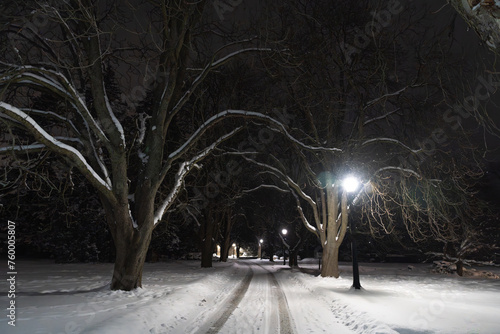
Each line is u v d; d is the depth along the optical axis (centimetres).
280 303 1284
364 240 5356
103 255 4053
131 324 719
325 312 1073
